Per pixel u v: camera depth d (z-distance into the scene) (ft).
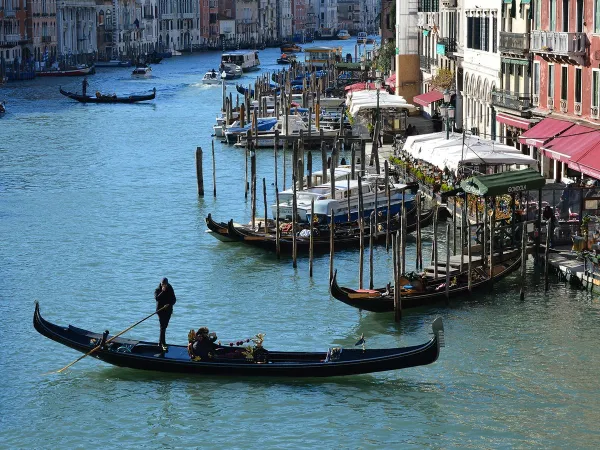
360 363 132.05
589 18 203.62
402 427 122.31
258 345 136.05
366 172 247.50
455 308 158.40
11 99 519.60
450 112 227.20
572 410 125.29
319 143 336.08
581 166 187.32
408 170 241.76
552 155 201.05
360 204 179.01
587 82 205.46
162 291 137.90
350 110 357.20
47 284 180.65
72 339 139.54
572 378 133.59
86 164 313.94
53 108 478.18
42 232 220.64
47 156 330.75
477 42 283.59
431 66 356.59
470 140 220.23
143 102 505.25
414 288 158.92
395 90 390.63
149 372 138.21
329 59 654.12
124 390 134.00
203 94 552.00
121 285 179.73
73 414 127.85
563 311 155.63
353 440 119.65
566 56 211.00
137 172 297.74
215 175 270.67
